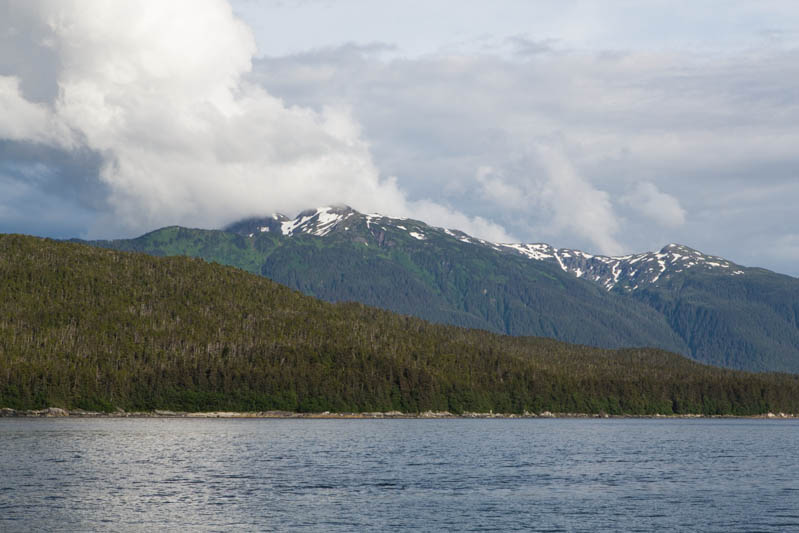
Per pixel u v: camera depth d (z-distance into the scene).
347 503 133.62
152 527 113.75
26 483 147.50
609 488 155.75
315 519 120.38
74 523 115.06
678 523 122.06
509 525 118.44
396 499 138.12
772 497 147.25
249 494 141.00
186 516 121.19
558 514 127.25
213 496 138.38
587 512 129.38
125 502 131.00
